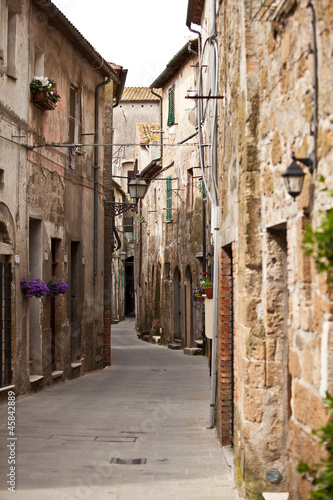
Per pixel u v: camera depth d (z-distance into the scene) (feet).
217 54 46.14
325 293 16.63
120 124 205.36
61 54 69.56
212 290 46.09
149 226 150.82
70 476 31.04
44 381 61.41
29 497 27.66
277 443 25.85
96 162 84.07
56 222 66.90
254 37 26.86
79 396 56.49
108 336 89.61
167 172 126.11
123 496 27.94
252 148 26.76
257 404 25.99
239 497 27.43
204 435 40.19
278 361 26.07
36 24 61.11
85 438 39.19
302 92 19.10
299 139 19.56
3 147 52.03
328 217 13.93
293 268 20.22
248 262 26.73
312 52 17.83
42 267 61.46
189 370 79.25
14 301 53.42
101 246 87.25
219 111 43.60
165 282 127.75
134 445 37.55
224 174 37.60
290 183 18.22
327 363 16.49
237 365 30.17
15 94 55.16
